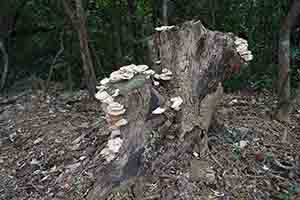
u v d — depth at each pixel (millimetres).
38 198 993
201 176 923
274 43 1751
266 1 1741
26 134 1346
